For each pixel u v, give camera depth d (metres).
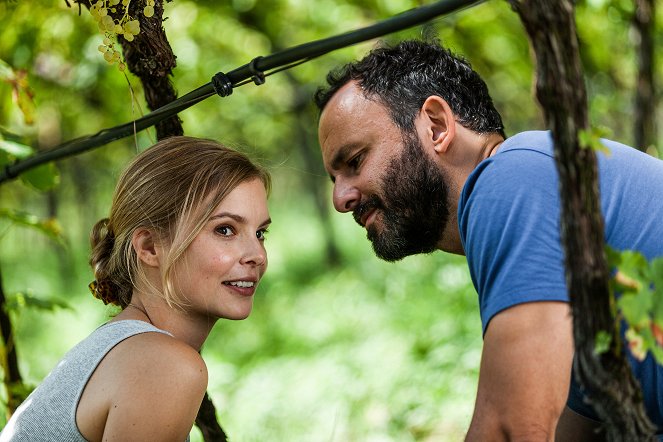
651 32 4.46
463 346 6.58
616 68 6.43
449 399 5.83
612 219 2.01
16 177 3.07
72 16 5.98
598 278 1.38
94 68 6.23
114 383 2.00
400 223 2.34
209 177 2.18
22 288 15.05
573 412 2.52
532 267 1.84
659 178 2.10
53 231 3.40
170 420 1.99
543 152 1.98
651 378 2.00
